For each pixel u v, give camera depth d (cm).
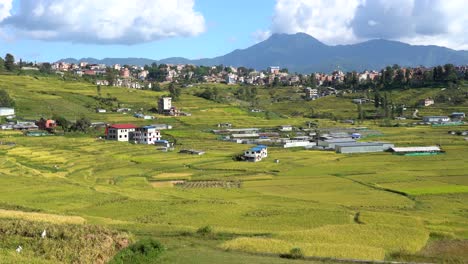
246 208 8281
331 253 5069
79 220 6178
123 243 4684
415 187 11200
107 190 9900
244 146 19412
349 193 10638
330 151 18675
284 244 5359
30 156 14062
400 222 7162
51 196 8744
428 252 5494
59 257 4197
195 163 14962
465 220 7788
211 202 8719
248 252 5056
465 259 5175
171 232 5984
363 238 5938
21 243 4478
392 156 16825
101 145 17475
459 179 12212
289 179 12519
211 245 5322
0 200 8131
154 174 13150
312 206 8944
